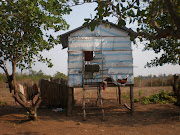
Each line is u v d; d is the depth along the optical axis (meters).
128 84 9.77
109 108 11.59
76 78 9.64
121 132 6.38
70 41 9.91
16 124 7.66
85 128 7.01
